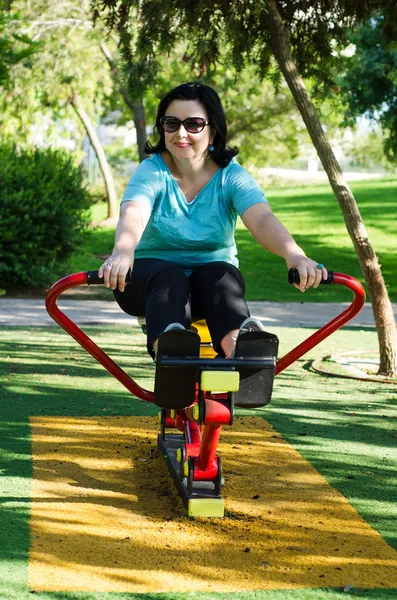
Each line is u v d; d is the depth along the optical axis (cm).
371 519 338
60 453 422
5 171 1346
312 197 2669
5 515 326
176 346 268
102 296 1334
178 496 358
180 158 321
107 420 497
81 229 1437
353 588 267
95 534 310
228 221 329
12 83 1819
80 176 1448
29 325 984
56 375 645
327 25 721
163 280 299
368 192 2658
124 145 3941
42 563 280
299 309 1250
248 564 286
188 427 357
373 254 686
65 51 1816
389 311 691
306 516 339
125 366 702
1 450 423
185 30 693
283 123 2483
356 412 546
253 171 3678
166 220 324
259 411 541
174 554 293
